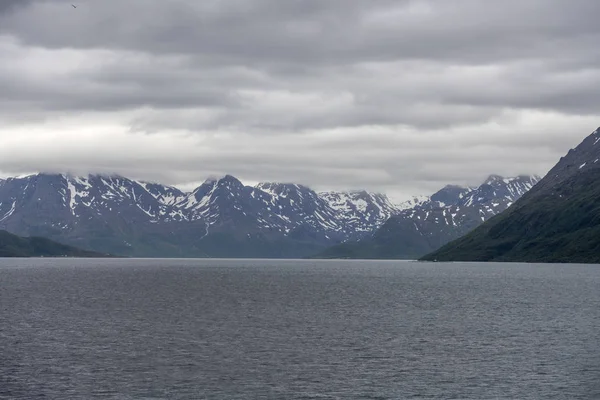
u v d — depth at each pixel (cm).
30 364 9700
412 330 12988
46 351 10631
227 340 11719
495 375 9181
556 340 11762
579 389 8512
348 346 11188
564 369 9500
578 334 12425
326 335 12338
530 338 11988
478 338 12000
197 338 11912
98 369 9419
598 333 12538
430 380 8931
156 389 8462
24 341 11544
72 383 8706
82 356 10250
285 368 9550
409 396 8244
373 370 9450
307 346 11175
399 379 8981
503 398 8162
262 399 8100
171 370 9388
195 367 9575
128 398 8106
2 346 11056
